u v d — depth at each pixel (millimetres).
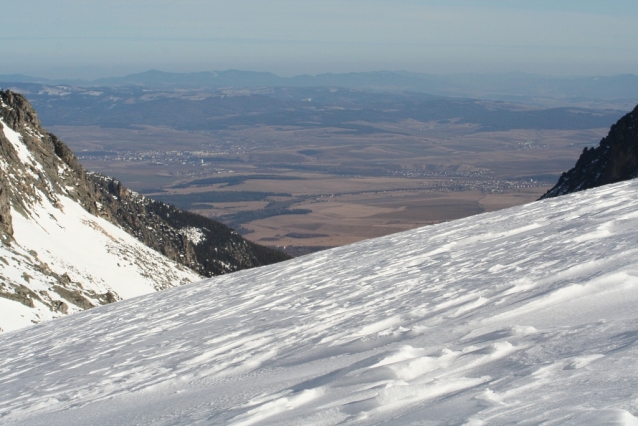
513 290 9031
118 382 9852
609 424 3883
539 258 11250
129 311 19578
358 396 5797
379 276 14414
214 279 23891
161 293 23078
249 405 6629
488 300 8781
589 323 6457
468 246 15750
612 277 8062
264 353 9266
